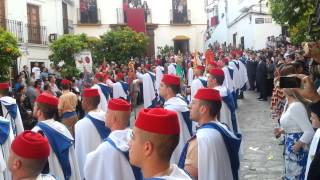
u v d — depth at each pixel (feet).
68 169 17.20
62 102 23.03
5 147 19.58
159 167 8.52
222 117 23.48
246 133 38.06
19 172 10.21
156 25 122.62
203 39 125.80
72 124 23.03
